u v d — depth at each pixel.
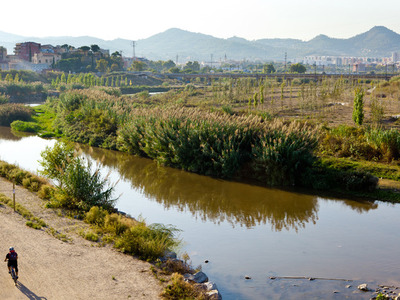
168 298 14.80
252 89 96.50
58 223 22.50
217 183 34.22
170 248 20.59
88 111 58.06
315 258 19.97
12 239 19.50
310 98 71.00
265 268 18.84
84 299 14.38
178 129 41.03
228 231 23.88
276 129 36.47
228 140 36.44
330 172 32.66
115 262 17.84
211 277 17.84
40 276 15.97
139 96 106.00
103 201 26.31
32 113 77.31
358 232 23.52
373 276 17.94
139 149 45.47
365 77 159.38
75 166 26.91
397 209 27.44
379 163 34.38
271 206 28.50
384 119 53.81
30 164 40.09
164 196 30.98
